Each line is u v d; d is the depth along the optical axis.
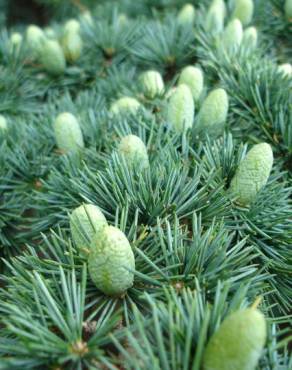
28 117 0.32
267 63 0.29
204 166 0.20
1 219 0.24
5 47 0.36
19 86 0.34
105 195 0.19
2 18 0.55
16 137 0.28
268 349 0.14
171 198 0.18
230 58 0.29
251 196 0.19
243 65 0.28
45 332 0.14
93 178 0.19
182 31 0.34
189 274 0.16
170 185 0.18
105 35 0.36
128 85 0.33
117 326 0.15
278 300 0.20
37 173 0.25
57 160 0.25
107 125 0.25
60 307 0.15
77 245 0.17
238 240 0.19
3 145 0.25
